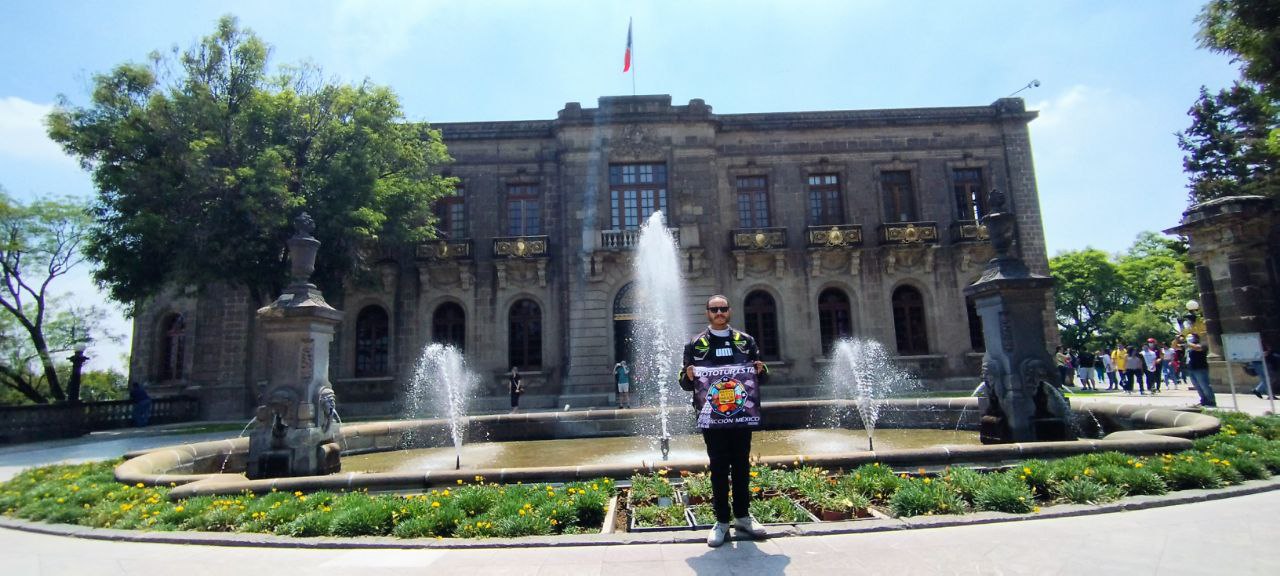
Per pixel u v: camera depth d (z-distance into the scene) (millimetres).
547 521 5684
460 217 29094
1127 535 4934
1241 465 6715
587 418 14234
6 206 29094
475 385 27422
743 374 5219
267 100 21219
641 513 5895
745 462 5176
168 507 6699
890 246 28141
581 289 27141
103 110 20391
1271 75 16875
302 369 9797
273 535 5781
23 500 7555
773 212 29125
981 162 29984
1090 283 57031
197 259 19578
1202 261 18594
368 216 21344
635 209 28219
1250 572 4043
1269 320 16891
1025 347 10227
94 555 5406
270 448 9492
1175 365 25016
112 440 18297
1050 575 4098
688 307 27094
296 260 10391
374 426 12516
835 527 5324
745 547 4938
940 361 28031
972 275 28688
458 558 4941
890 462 7254
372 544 5344
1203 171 29422
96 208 20844
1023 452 7297
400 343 27703
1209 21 17656
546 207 28859
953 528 5316
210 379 26359
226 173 19500
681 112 28359
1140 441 7395
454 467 10492
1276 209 17016
